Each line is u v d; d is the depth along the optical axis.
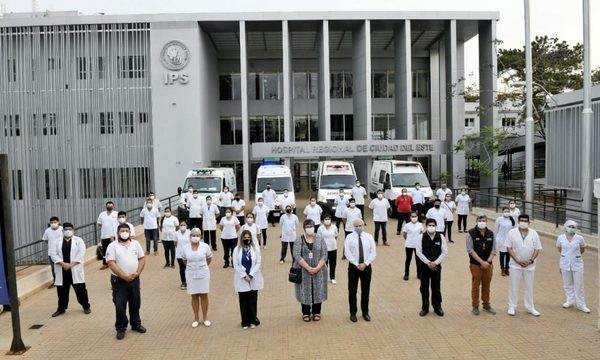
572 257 9.52
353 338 8.20
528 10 21.28
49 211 32.31
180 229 11.74
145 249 17.06
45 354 7.81
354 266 9.04
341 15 33.62
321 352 7.62
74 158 32.34
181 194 23.06
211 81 37.53
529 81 21.30
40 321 9.52
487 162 33.22
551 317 9.11
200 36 33.22
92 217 32.31
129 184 32.50
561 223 20.28
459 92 36.03
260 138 41.97
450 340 8.03
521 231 9.30
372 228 21.09
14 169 32.25
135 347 8.02
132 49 32.44
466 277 12.46
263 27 34.78
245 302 8.77
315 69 42.12
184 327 8.98
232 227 13.91
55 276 9.81
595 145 19.38
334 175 24.20
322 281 8.94
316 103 41.91
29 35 32.03
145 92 32.47
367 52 33.88
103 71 32.31
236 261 8.78
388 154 31.81
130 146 32.50
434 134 42.16
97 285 12.33
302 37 37.88
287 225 14.41
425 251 9.31
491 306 9.87
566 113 21.27
